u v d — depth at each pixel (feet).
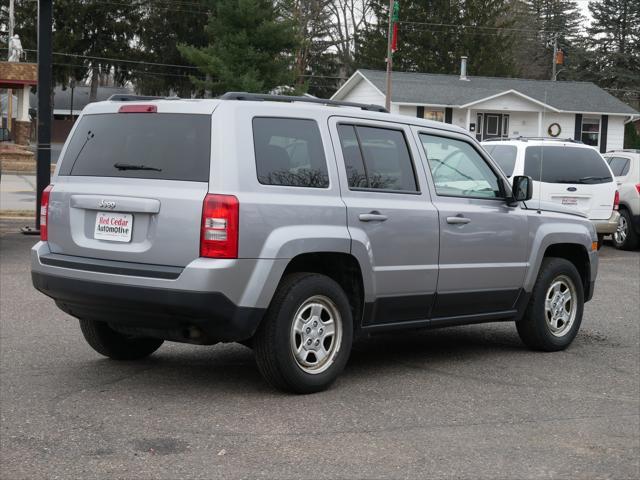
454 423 18.52
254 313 18.95
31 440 16.69
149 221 19.17
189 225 18.62
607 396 21.15
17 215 59.82
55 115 260.01
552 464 16.17
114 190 19.72
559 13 259.60
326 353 20.71
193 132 19.35
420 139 23.32
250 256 18.83
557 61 111.96
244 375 22.15
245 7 148.25
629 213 55.77
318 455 16.21
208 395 20.15
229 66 150.20
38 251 20.89
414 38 204.33
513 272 25.00
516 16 242.37
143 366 22.94
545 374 23.29
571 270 26.58
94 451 16.14
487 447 17.01
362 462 15.89
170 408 19.02
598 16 253.85
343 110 21.54
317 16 215.92
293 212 19.62
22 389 20.35
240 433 17.38
